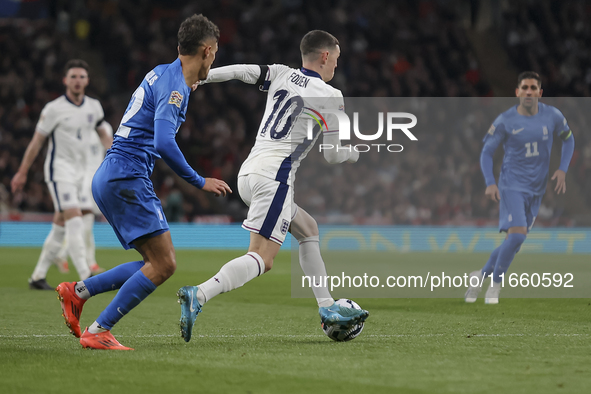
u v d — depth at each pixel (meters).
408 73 84.50
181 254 55.56
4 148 70.00
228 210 73.00
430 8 93.81
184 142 77.56
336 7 90.94
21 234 63.81
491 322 19.73
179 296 14.15
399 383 11.29
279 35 85.56
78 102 29.12
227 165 75.88
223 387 11.00
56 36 82.12
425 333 17.50
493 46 92.88
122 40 81.12
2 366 12.52
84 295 14.79
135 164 14.65
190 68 14.77
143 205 14.58
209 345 15.19
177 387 10.98
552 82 88.12
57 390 10.78
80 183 29.22
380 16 90.75
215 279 14.62
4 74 77.62
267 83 16.58
